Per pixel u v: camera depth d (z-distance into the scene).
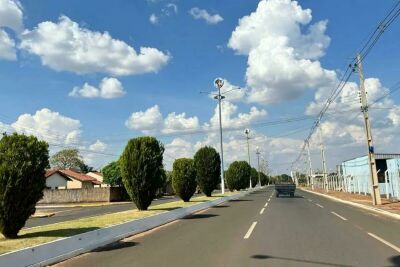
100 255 11.30
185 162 32.56
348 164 63.72
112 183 62.25
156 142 23.55
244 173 65.12
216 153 41.34
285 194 48.25
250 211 24.92
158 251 11.45
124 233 14.95
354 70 32.75
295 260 9.76
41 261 10.08
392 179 37.91
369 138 31.19
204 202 29.88
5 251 9.88
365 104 31.50
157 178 23.22
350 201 34.72
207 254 10.72
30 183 12.41
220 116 46.22
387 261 9.59
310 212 23.80
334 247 11.52
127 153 23.06
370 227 16.30
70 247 11.38
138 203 22.97
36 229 14.60
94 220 16.92
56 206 47.75
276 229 15.69
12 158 12.23
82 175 78.62
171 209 22.59
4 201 11.95
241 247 11.69
